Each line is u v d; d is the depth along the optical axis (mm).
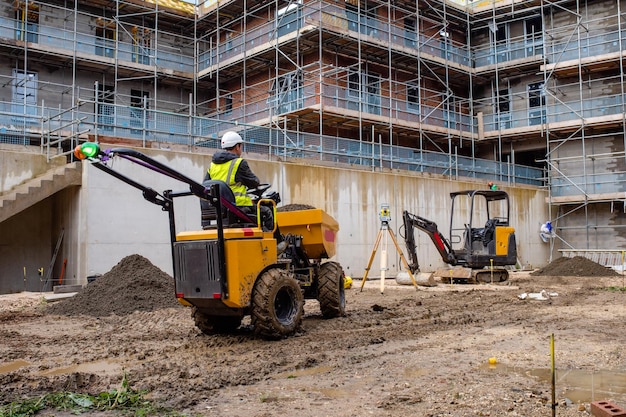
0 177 16953
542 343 7945
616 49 30641
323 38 28188
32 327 9719
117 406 4902
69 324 10055
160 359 6941
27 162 17500
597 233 31672
